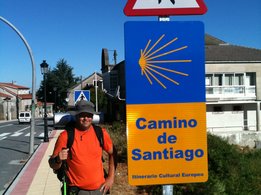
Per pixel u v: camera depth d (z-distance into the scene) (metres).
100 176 2.73
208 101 23.83
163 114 2.45
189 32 2.46
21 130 24.27
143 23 2.44
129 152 2.44
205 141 2.48
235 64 24.31
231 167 6.80
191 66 2.46
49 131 21.95
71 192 2.67
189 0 2.47
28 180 7.03
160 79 2.45
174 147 2.46
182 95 2.46
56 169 2.73
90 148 2.70
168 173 2.46
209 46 26.45
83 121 2.68
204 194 4.76
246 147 20.25
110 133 11.59
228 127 24.38
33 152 11.58
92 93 28.14
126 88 2.43
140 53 2.44
